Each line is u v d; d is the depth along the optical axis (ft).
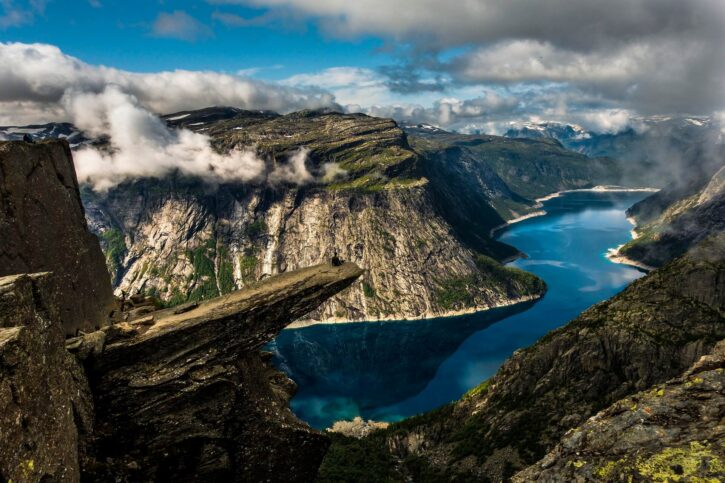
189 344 117.19
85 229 122.72
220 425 116.88
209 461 115.03
